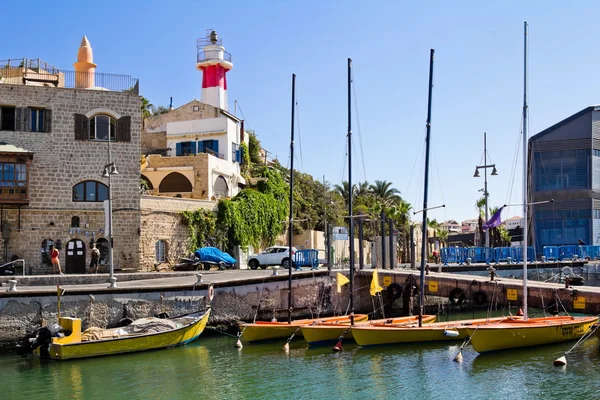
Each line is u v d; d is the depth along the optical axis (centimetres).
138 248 4434
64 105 4334
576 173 6588
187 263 4666
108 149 4269
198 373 2530
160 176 5519
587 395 2178
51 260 4150
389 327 3103
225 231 5172
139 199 4466
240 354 2889
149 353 2869
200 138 6119
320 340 3086
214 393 2261
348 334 3178
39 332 2752
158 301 3178
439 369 2580
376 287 3538
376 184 9669
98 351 2758
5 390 2280
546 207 6662
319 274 3906
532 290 3180
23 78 4794
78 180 4334
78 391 2269
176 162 5519
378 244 5012
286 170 7519
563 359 2583
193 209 4953
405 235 7838
